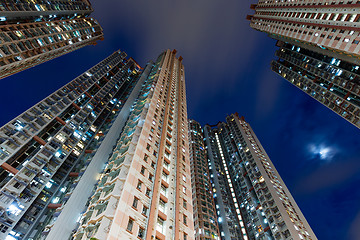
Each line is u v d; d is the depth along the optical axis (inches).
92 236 978.1
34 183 2012.8
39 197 2025.1
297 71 4301.2
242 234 3503.9
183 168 1865.2
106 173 1482.5
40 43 2736.2
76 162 2507.4
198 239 2920.8
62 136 2519.7
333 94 3324.3
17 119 2288.4
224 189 4291.3
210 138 5930.1
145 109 2106.3
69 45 3373.5
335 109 3331.7
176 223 1250.0
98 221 1045.2
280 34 3730.3
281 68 4781.0
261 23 4530.0
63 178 2287.2
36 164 2085.4
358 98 2987.2
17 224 1776.6
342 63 3213.6
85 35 3846.0
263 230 3213.6
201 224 3100.4
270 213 3257.9
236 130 5585.6
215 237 3026.6
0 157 1915.6
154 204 1197.7
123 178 1240.8
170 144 1931.6
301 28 3171.8
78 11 3890.3
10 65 2283.5
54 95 2962.6
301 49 4239.7
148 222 1083.9
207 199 3614.7
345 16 2433.6
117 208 1030.4
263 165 4293.8
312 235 3100.4
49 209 1996.8
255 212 3563.0
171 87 3122.5
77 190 1868.8
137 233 1016.2
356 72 2970.0
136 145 1534.2
